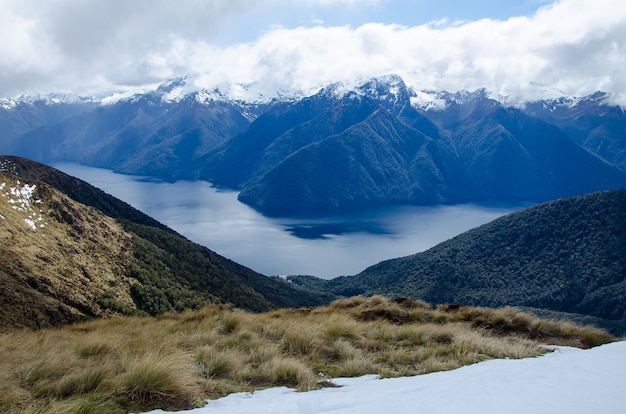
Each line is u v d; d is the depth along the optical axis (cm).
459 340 1256
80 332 1545
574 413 609
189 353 1034
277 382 902
